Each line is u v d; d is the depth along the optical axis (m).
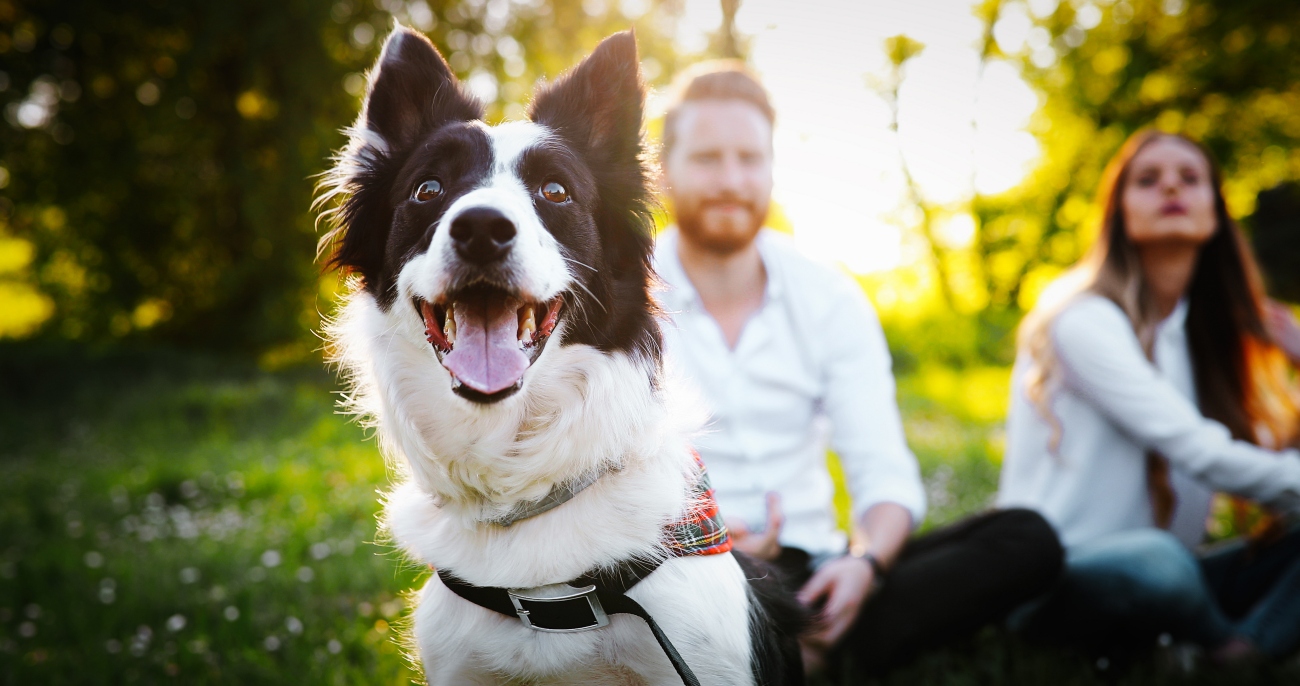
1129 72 17.25
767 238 3.22
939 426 8.72
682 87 3.14
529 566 1.88
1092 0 18.12
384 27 13.03
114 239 13.27
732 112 2.96
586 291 2.06
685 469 2.06
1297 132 16.91
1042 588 2.74
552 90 2.38
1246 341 3.29
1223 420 3.31
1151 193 3.13
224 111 13.10
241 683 2.86
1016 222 19.84
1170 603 2.76
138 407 9.16
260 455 6.97
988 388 12.26
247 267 13.07
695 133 2.96
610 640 1.91
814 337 3.03
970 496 5.34
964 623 2.75
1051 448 3.24
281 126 12.75
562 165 2.12
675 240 3.20
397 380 2.07
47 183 12.81
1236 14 16.02
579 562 1.87
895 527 2.80
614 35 2.34
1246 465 2.81
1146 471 3.13
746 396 2.96
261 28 12.21
